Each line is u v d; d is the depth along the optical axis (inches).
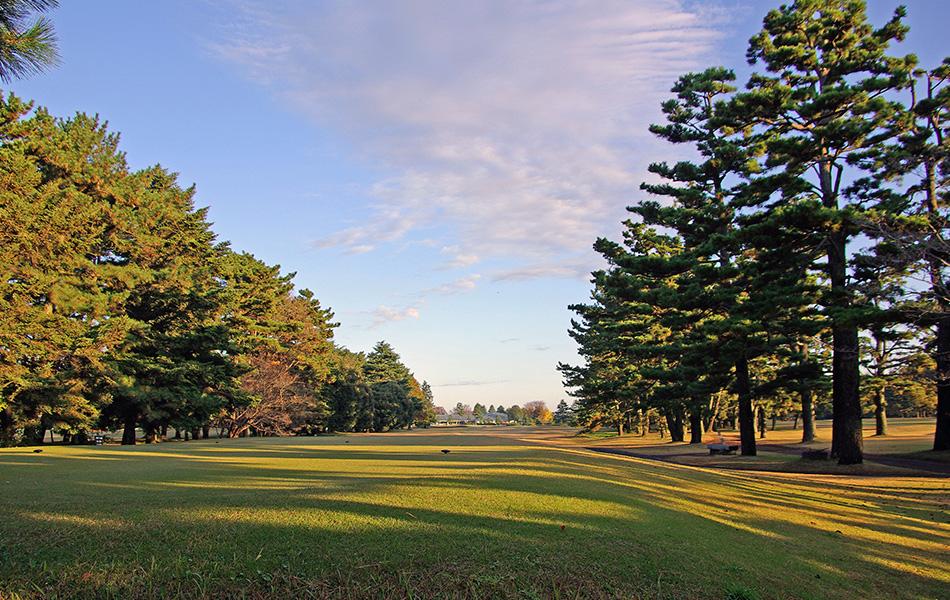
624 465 706.2
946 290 765.3
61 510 330.0
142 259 1556.3
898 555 361.4
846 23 954.7
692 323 1216.2
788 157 981.2
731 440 1895.9
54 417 1280.8
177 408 1526.8
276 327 2258.9
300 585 223.9
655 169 1232.8
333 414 3026.6
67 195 1261.1
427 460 722.8
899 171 926.4
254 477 517.0
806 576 298.2
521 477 491.2
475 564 253.0
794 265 1019.9
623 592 240.4
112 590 212.4
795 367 1056.2
